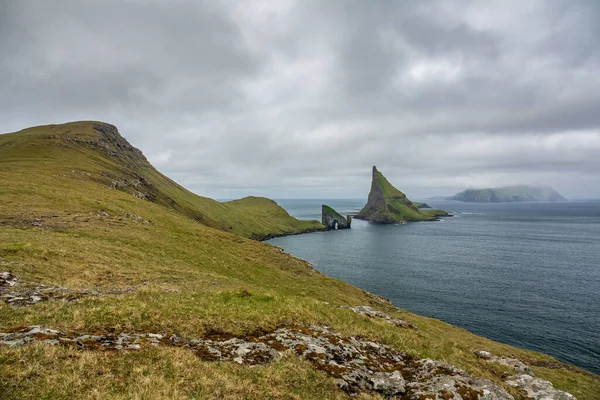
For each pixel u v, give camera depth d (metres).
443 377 15.59
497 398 14.55
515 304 91.31
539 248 191.38
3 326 12.88
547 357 44.31
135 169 179.25
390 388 14.21
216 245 65.62
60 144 132.62
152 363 11.31
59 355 10.49
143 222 63.78
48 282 22.33
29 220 44.03
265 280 53.53
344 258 162.12
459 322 79.25
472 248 192.75
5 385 8.55
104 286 25.22
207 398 9.89
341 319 23.94
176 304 19.20
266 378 12.02
